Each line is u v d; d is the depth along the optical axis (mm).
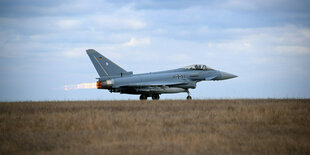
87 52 138250
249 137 48812
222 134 50656
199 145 44125
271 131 53250
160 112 70500
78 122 58906
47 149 43812
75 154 40812
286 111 68562
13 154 41906
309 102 88625
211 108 76688
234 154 40562
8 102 103125
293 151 42219
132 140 47156
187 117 63938
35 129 55031
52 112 71312
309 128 55500
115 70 139375
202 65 150125
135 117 63375
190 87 145625
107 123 57500
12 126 57281
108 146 44062
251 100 100125
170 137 48188
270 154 40938
